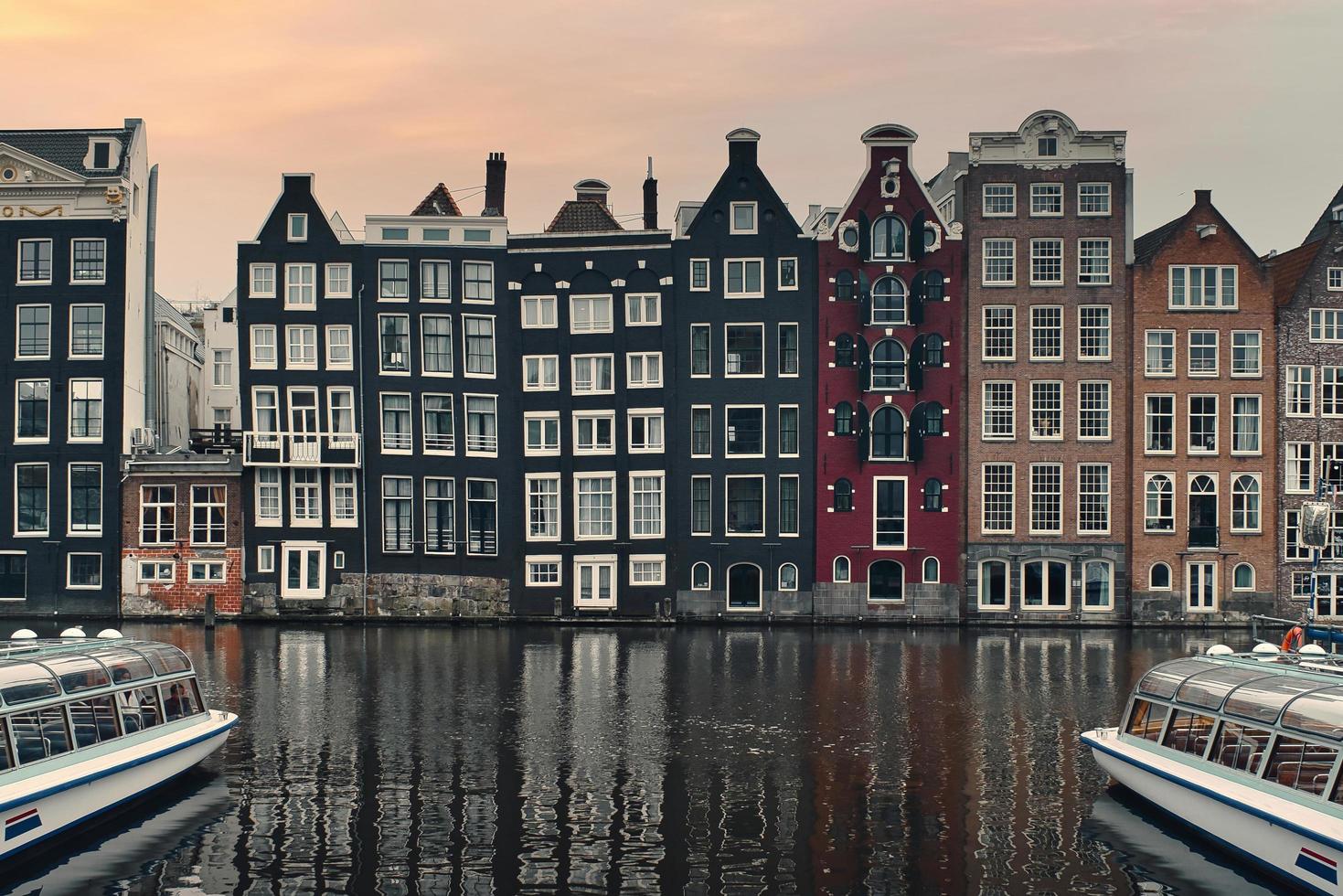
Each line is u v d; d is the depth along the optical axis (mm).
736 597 55781
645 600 55625
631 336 55906
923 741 29672
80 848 21797
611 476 56000
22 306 55531
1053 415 55500
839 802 24734
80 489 55344
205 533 55312
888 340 55281
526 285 56438
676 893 19953
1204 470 55344
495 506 56219
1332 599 54000
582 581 56000
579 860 21344
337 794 25047
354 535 55219
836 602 55062
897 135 55156
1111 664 42312
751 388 55469
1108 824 23469
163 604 55219
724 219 55562
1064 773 26938
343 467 55031
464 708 33438
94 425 55281
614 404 55969
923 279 55094
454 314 56000
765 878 20641
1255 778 21625
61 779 21797
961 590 55188
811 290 55219
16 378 55531
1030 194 55281
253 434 54781
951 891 20156
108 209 55250
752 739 29859
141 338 58094
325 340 55344
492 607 55812
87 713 23594
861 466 55094
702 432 55750
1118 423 55344
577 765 27297
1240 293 55344
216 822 23188
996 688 37000
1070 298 55344
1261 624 54844
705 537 55562
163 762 24625
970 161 55375
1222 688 23281
